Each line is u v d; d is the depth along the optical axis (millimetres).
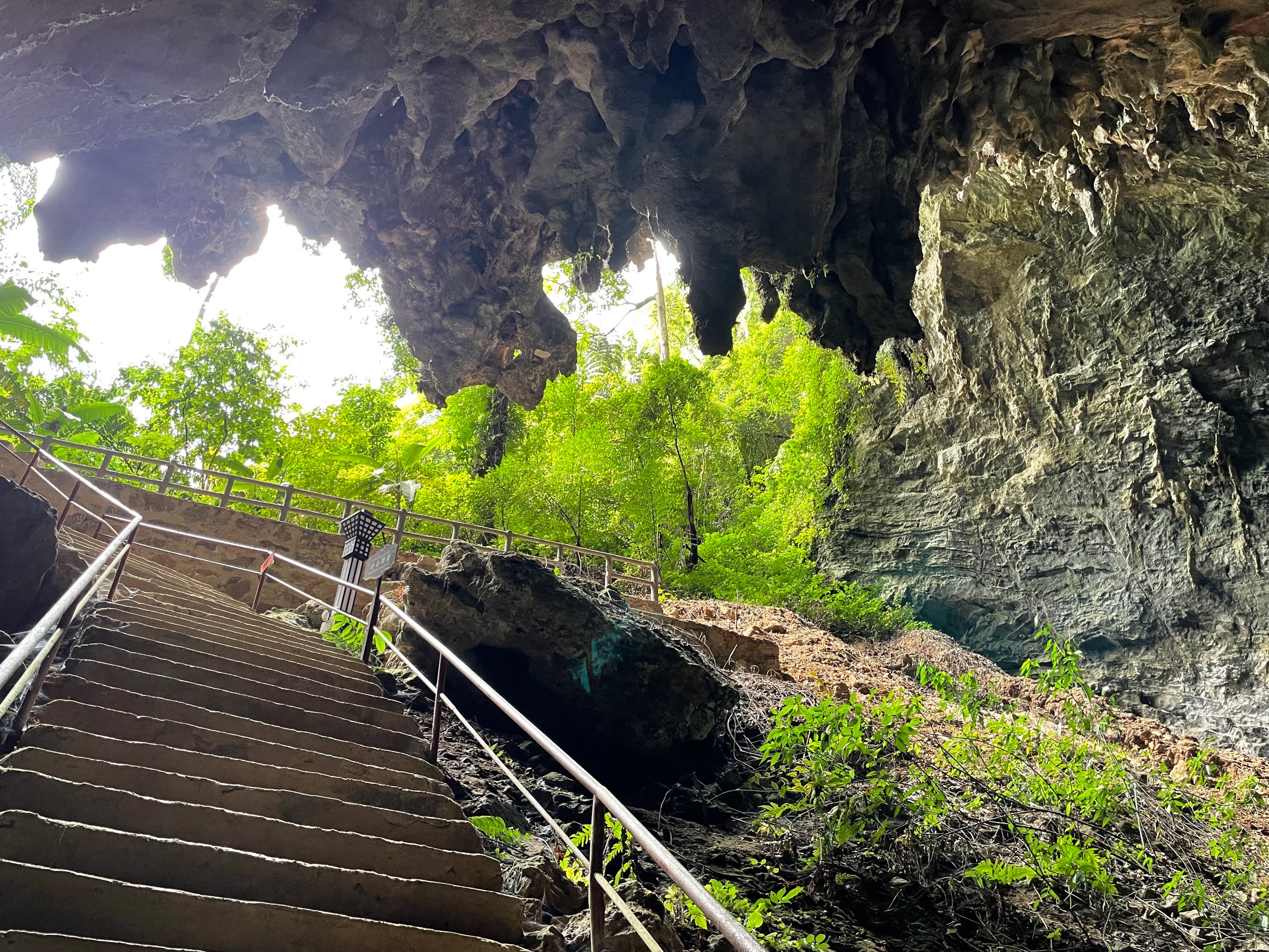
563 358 13789
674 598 18359
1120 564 18375
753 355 28047
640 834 2314
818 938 6133
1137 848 8312
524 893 4746
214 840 3543
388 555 7371
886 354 22672
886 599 21094
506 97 11766
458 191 12320
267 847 3650
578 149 11359
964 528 20641
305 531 12094
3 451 10781
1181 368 17484
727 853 7355
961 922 6992
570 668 8352
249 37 8180
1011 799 8516
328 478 21094
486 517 21016
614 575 14906
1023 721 9406
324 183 11680
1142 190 17031
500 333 13391
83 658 4848
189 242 11453
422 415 27375
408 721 5949
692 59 10500
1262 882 8156
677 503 21047
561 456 21062
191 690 4895
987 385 20484
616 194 11664
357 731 5383
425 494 20719
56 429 20203
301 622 9867
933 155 12008
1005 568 19969
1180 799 9672
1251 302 16797
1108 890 7070
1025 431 19922
